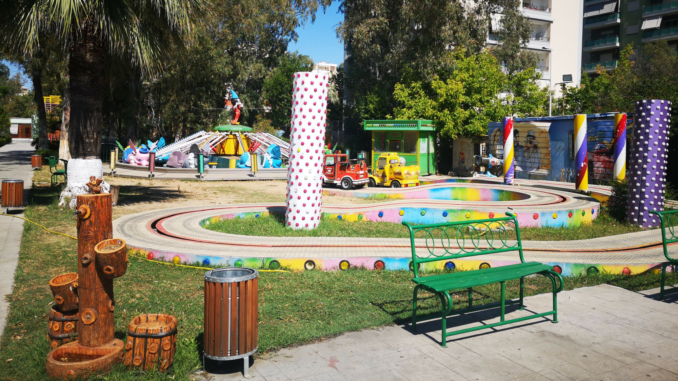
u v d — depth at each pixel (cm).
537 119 2275
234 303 413
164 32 1326
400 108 3262
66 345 422
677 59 3894
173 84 4231
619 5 5816
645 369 438
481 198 1831
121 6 1109
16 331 516
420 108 2966
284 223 1152
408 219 1288
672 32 5366
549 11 5447
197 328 523
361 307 604
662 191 1180
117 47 1182
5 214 1234
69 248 903
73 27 1162
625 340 506
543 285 720
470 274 553
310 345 488
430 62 3188
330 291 672
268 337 497
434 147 2945
